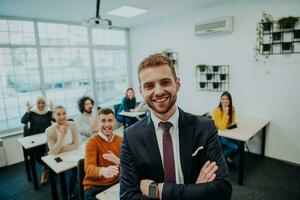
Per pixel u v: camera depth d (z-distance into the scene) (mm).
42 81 4227
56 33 4363
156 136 849
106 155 1787
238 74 3689
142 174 855
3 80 3803
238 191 2600
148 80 802
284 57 3166
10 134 3777
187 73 4445
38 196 2744
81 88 4871
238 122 3336
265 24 3219
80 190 1887
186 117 873
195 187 792
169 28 4602
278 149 3406
